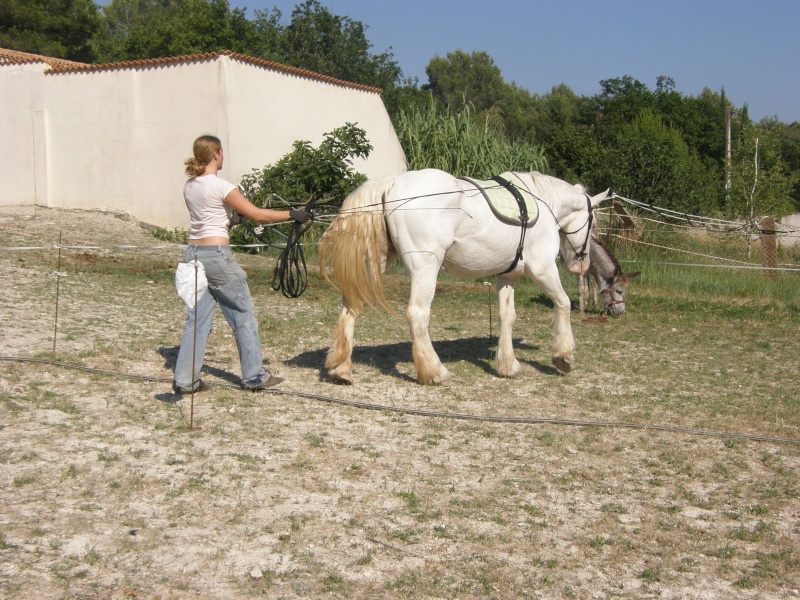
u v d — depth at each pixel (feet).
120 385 22.24
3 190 72.74
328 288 45.01
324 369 25.14
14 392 20.67
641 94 152.76
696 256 55.83
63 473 15.93
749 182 79.66
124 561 12.91
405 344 31.07
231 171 61.36
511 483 17.08
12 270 40.57
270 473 16.78
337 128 64.64
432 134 70.69
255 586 12.46
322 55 139.95
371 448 18.71
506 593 12.73
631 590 13.06
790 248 60.59
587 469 18.25
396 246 23.04
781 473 18.47
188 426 19.24
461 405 22.86
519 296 46.03
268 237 57.31
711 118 162.50
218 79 60.64
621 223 55.67
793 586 13.41
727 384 26.81
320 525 14.61
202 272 19.89
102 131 66.90
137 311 33.71
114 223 64.54
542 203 26.37
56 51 118.42
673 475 18.16
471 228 23.77
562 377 27.07
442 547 14.10
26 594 11.75
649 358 30.91
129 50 121.70
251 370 21.98
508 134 176.24
